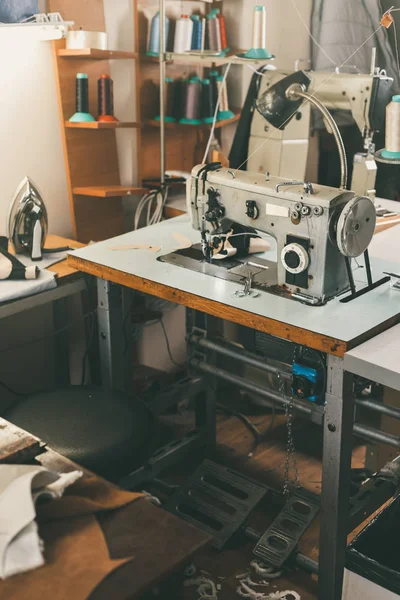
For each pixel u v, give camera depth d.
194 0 3.51
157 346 3.82
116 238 2.72
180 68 3.56
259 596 2.38
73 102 3.06
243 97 3.80
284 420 3.50
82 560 1.22
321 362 2.09
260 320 2.04
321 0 3.80
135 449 2.25
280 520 2.60
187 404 3.60
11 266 2.58
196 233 2.76
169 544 1.30
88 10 3.04
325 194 2.04
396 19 3.58
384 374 1.78
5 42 2.81
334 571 2.18
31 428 2.27
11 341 3.18
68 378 3.30
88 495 1.41
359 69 3.78
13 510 1.24
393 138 2.33
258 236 2.37
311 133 3.97
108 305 2.62
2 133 2.92
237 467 3.11
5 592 1.15
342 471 2.06
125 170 3.45
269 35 3.74
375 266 2.41
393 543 1.77
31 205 2.71
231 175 2.27
